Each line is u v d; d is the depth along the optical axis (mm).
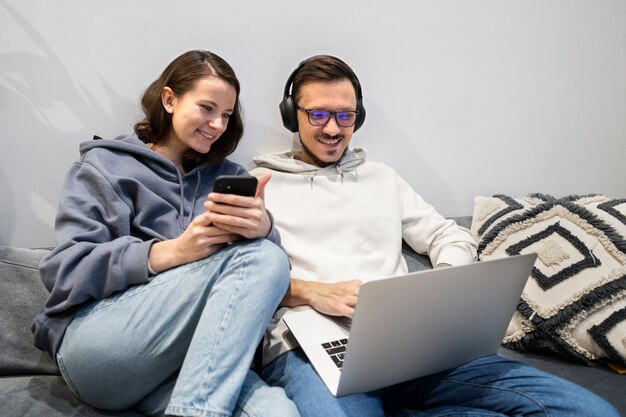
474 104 1598
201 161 1237
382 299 762
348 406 873
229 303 805
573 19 1625
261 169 1388
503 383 925
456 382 974
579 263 1262
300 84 1301
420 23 1489
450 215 1659
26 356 1074
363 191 1374
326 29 1414
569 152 1732
